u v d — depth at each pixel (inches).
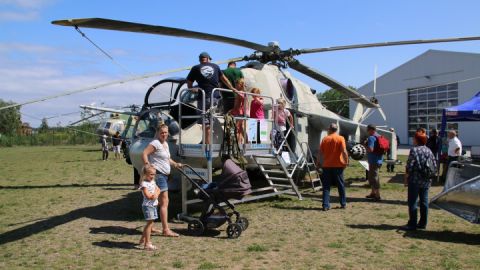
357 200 389.4
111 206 373.1
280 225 287.7
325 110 539.5
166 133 260.2
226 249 230.2
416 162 267.9
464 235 258.1
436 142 534.3
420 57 1427.2
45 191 478.3
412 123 1466.5
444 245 235.8
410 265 199.9
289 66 417.7
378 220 302.4
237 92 316.8
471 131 1279.5
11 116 2262.6
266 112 396.2
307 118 486.6
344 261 207.0
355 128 518.9
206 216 266.8
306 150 475.5
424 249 227.8
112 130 1342.3
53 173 700.0
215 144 305.9
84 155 1230.3
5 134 2257.6
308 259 210.8
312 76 426.0
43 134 2336.4
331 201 385.7
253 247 228.1
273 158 383.2
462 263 202.7
